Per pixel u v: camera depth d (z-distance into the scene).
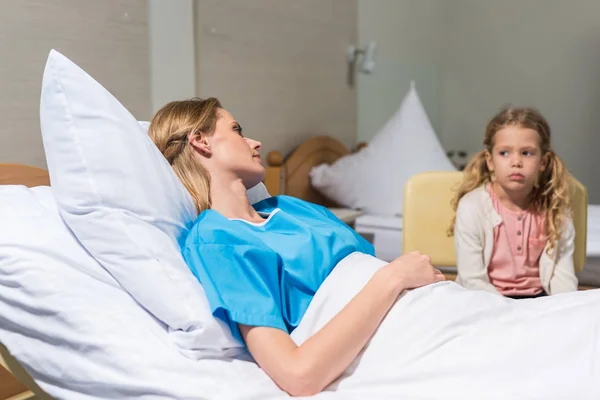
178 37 2.12
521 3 4.52
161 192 1.10
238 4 2.47
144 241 1.02
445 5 4.83
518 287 1.60
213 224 1.08
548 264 1.58
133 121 1.14
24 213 1.09
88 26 1.75
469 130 4.83
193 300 0.98
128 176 1.07
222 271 1.00
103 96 1.12
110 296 1.01
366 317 0.94
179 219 1.13
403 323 0.97
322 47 3.18
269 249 1.06
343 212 2.70
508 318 0.99
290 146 2.92
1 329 1.05
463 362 0.91
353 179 2.83
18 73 1.56
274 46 2.74
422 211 1.90
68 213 1.06
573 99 4.38
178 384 0.90
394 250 2.53
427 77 4.62
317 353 0.89
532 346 0.91
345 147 3.38
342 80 3.42
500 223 1.59
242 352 1.01
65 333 0.98
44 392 1.03
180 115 1.25
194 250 1.05
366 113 3.76
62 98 1.09
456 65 4.84
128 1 1.89
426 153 2.93
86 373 0.95
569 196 1.60
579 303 1.01
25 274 1.01
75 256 1.04
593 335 0.91
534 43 4.50
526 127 1.55
